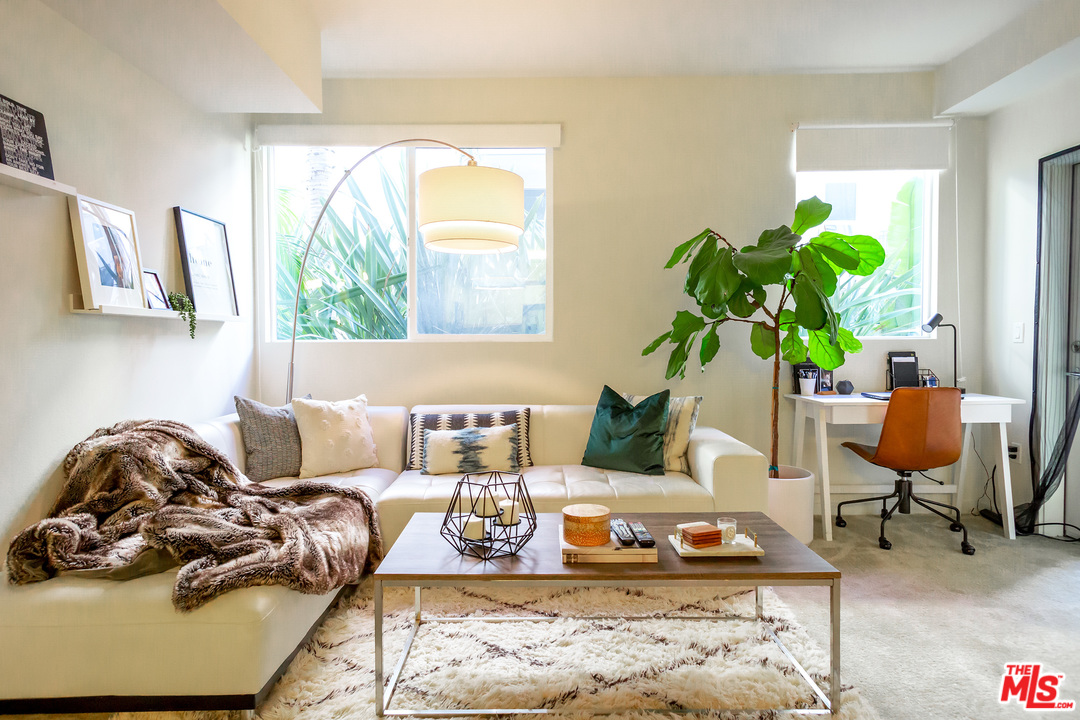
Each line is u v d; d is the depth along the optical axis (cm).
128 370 261
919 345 384
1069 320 328
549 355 377
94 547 189
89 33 235
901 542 324
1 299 199
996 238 371
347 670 194
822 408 335
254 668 169
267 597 176
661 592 254
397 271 389
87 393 236
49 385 218
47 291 217
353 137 373
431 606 241
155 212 282
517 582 169
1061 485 335
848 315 396
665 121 375
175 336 294
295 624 194
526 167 386
